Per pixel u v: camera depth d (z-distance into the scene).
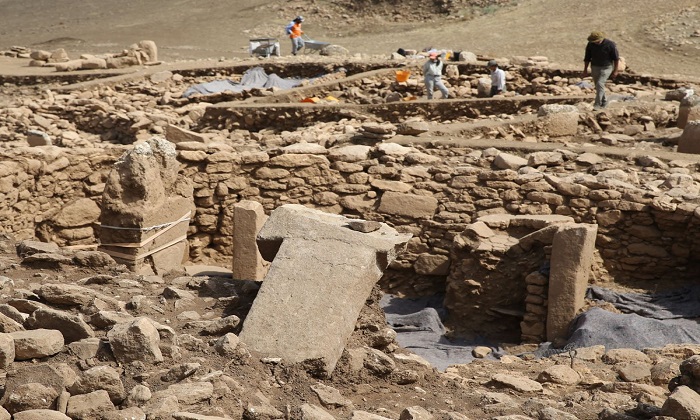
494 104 17.23
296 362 5.40
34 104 18.52
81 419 4.46
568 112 14.33
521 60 22.00
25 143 14.99
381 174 11.53
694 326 8.40
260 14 37.75
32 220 10.69
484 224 10.30
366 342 5.98
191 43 33.50
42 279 6.93
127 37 35.28
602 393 5.80
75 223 11.30
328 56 24.86
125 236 9.56
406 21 34.81
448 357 8.77
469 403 5.49
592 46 15.05
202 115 18.20
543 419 5.04
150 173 9.68
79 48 33.28
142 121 17.19
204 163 11.59
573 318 9.00
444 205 11.03
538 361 7.31
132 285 6.77
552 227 9.58
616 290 9.84
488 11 33.56
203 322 5.88
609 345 8.02
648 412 5.15
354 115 17.20
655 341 8.00
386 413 5.10
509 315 9.71
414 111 17.28
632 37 27.55
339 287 5.84
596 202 10.33
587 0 32.09
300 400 5.09
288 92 19.44
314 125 16.73
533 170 11.09
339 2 37.16
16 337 4.98
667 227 9.90
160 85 21.62
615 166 11.48
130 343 5.11
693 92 16.25
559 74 20.94
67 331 5.37
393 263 11.01
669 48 26.09
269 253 6.48
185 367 4.98
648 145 13.33
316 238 6.27
